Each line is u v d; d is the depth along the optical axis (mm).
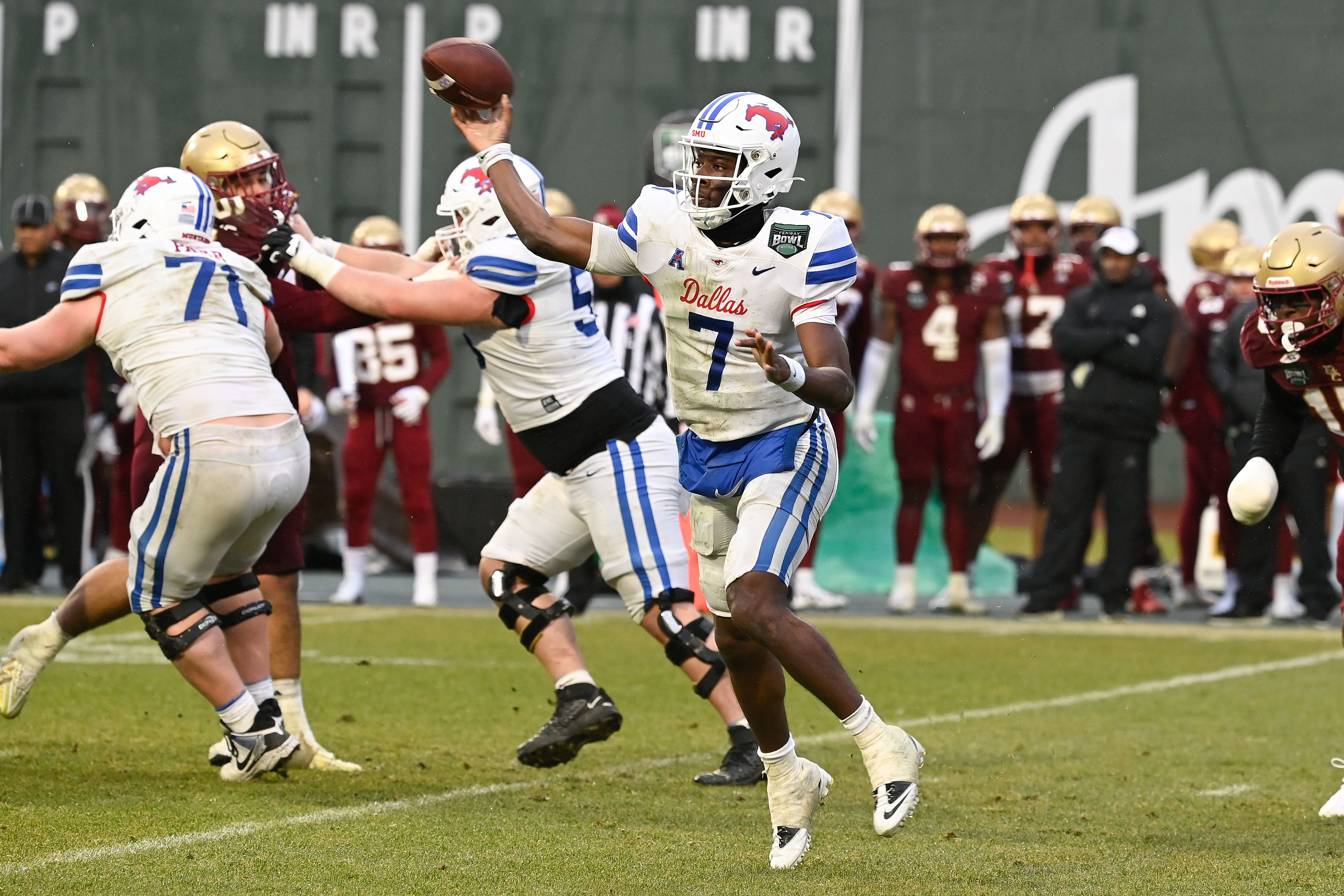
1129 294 32375
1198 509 36219
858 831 15219
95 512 38312
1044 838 14930
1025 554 47156
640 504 17625
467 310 17094
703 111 13602
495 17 49281
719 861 13812
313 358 29969
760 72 49750
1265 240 50312
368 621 31469
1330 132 49906
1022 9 50156
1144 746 20031
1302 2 49844
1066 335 32625
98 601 16938
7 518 34344
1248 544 33562
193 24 49594
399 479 33844
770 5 49625
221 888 12500
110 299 16047
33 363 15945
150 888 12430
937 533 39562
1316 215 50062
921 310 33469
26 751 18141
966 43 50094
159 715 20797
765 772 14711
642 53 49375
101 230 33500
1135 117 50250
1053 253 34656
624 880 13062
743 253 13539
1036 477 35125
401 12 49188
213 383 15977
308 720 20734
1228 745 20125
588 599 32688
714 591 14234
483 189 17359
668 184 32500
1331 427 16781
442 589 38094
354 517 34031
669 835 14781
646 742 19891
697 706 22578
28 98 49812
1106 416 32531
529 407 17609
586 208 49438
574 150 49344
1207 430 35562
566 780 17438
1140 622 33562
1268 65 50000
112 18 49625
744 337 13695
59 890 12289
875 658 27562
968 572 34812
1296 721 21922
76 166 49844
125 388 31828
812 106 50000
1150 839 14898
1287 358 16156
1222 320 34688
